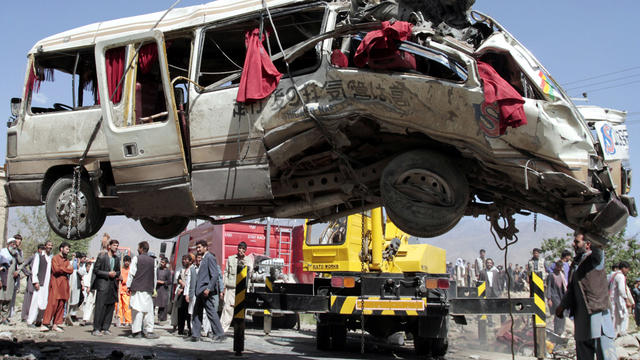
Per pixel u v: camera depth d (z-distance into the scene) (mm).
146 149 6453
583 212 5695
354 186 6301
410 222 5695
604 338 6902
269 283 12281
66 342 9305
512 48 5594
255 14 6379
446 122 5453
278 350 9766
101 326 11312
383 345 11711
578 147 5449
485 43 5609
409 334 12758
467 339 12992
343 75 5668
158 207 6500
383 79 5527
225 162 6188
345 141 5875
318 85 5766
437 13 6184
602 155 5727
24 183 7312
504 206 6672
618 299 12461
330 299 9141
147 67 6910
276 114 5953
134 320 10992
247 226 19594
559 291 12992
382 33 5426
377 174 6215
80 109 7215
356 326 10539
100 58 6773
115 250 11562
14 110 7559
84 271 14852
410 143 6055
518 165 5410
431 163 5695
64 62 7793
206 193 6262
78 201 7047
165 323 16234
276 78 5992
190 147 6367
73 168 7277
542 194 5891
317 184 6414
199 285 10367
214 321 10523
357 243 10766
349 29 5617
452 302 9125
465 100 5344
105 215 7250
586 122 5703
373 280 9430
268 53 6734
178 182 6348
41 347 8289
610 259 19000
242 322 8500
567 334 12859
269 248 18859
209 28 6582
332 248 10734
